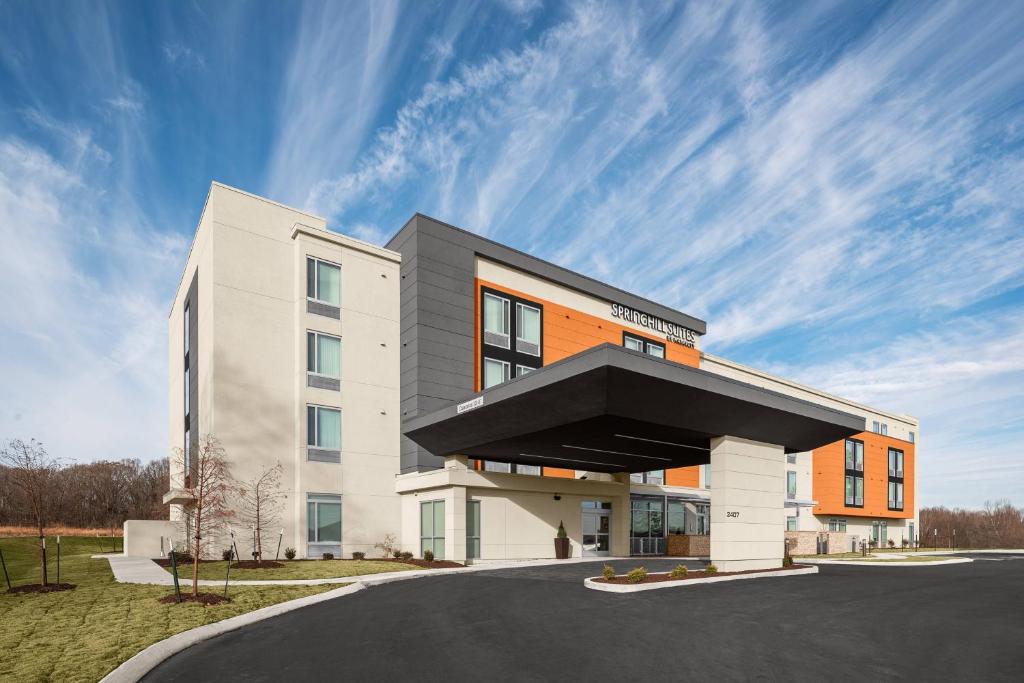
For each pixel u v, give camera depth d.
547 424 22.27
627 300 42.62
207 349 27.94
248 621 13.05
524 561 28.80
